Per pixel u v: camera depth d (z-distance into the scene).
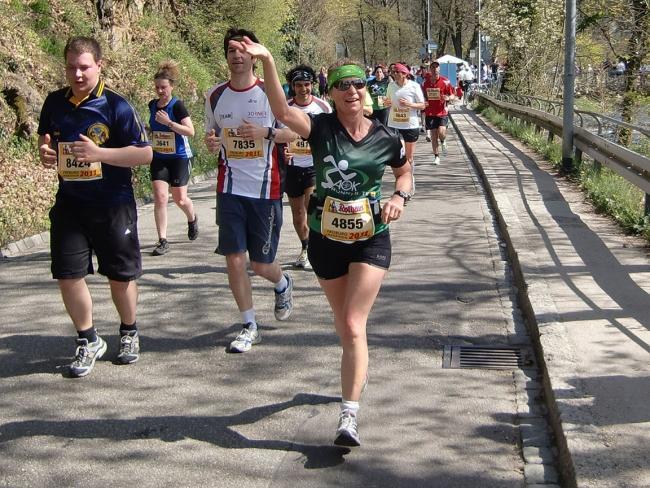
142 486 3.94
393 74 12.78
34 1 14.60
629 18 18.61
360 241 4.30
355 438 4.14
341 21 50.59
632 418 4.17
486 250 8.80
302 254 8.07
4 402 4.93
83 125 5.05
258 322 6.43
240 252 5.77
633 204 9.84
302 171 7.67
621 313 5.90
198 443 4.39
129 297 5.47
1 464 4.17
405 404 4.87
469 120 29.11
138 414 4.76
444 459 4.19
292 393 5.06
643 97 18.53
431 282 7.54
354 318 4.25
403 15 74.12
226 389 5.12
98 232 5.23
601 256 7.64
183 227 10.42
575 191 11.61
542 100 19.67
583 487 3.51
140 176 12.96
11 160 10.58
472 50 53.84
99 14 17.41
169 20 22.91
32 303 7.00
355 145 4.25
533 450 4.26
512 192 11.59
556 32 29.80
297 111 4.25
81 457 4.24
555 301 6.22
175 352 5.79
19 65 12.20
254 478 4.01
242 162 5.73
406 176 4.48
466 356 5.68
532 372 5.36
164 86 8.52
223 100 5.73
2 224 9.28
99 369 5.45
